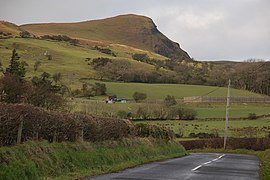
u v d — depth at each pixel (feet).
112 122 95.61
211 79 552.82
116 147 91.25
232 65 604.49
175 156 132.87
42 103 110.63
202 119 348.79
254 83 478.18
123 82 523.70
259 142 232.94
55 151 63.36
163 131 143.23
